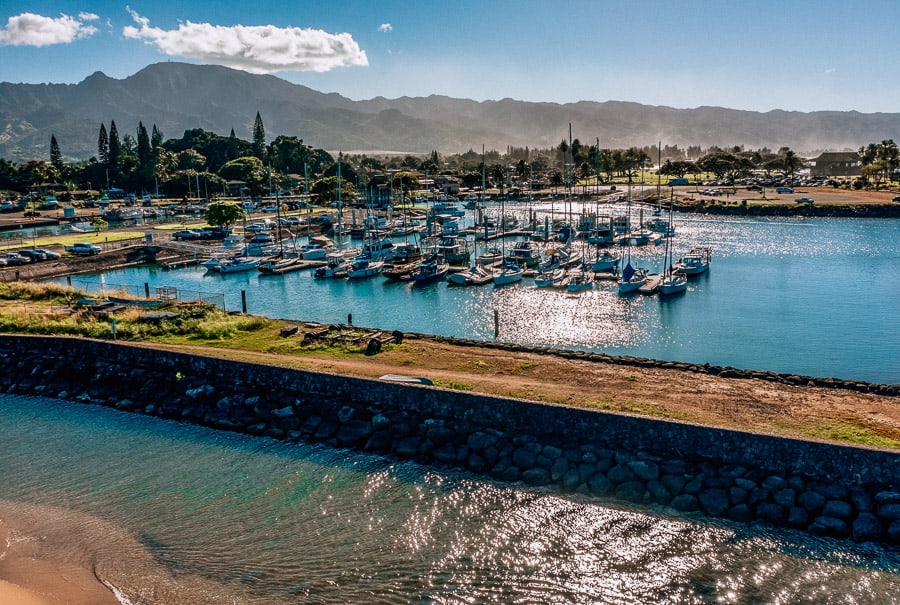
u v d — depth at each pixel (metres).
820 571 21.73
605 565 22.42
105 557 23.16
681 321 62.72
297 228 130.38
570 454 27.98
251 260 96.00
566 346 55.19
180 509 26.16
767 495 24.94
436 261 88.25
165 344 42.84
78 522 25.41
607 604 20.64
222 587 21.52
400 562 22.67
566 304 70.19
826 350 53.28
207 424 34.62
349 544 23.70
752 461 25.98
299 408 34.22
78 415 36.50
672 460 26.81
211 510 26.06
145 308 53.50
